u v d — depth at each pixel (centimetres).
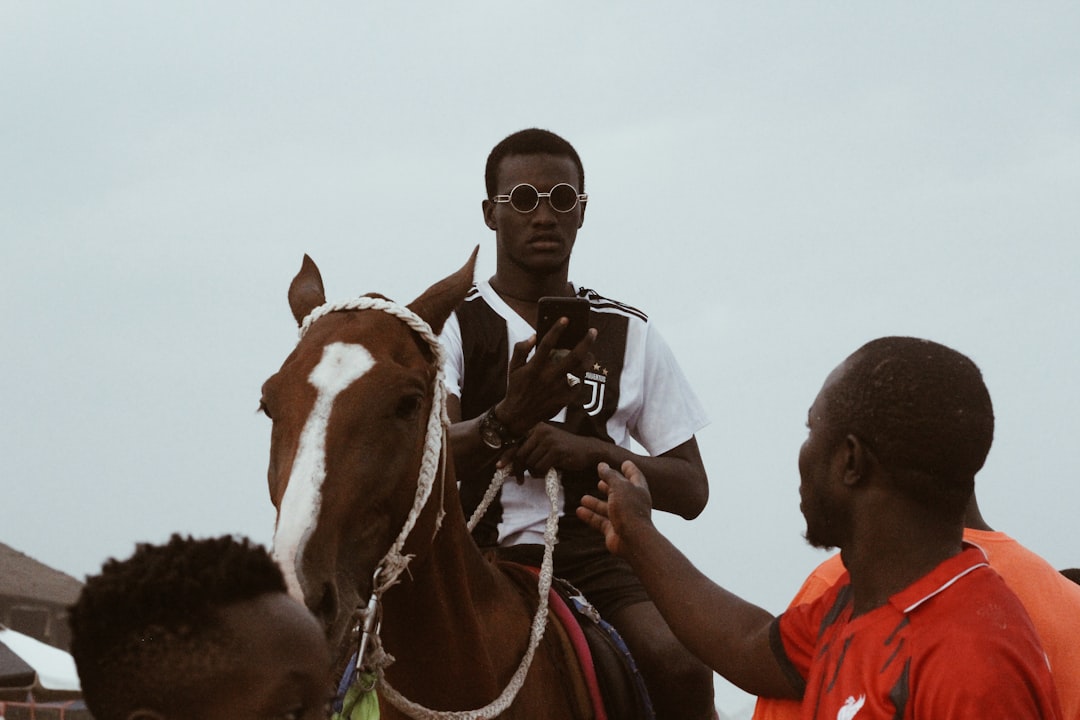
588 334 369
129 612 139
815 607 264
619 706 375
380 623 311
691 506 446
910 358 227
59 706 1468
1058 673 275
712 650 279
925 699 210
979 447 223
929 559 225
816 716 232
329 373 295
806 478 240
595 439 416
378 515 295
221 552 146
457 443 379
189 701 138
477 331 444
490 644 346
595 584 420
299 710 144
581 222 474
